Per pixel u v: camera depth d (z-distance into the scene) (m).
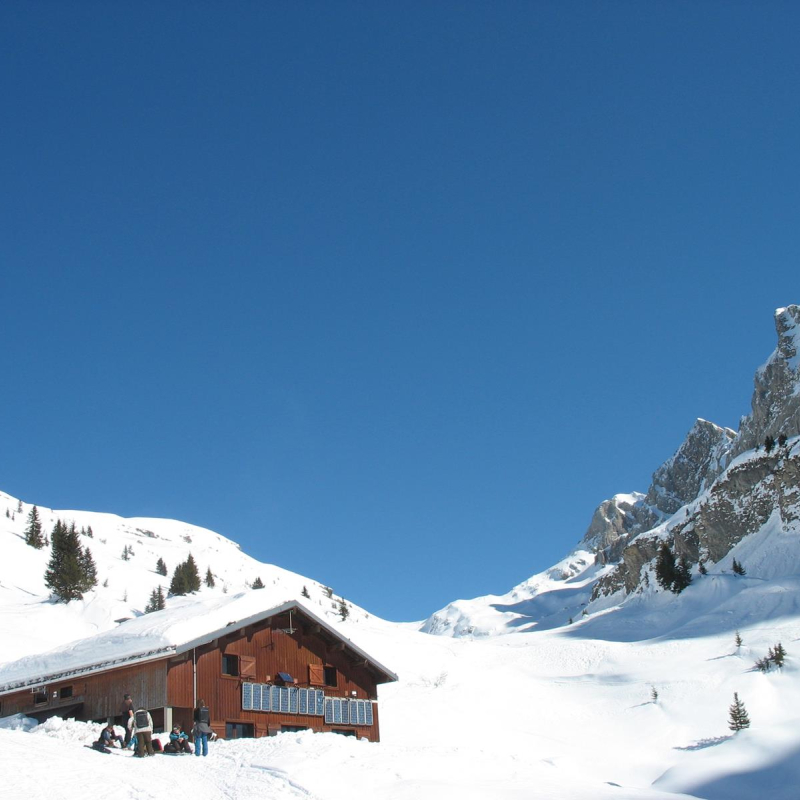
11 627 93.81
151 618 40.88
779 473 165.38
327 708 41.03
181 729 33.41
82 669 36.38
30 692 38.59
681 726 69.62
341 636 41.84
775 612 112.75
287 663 40.06
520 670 105.19
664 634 122.31
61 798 19.50
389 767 26.08
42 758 23.67
